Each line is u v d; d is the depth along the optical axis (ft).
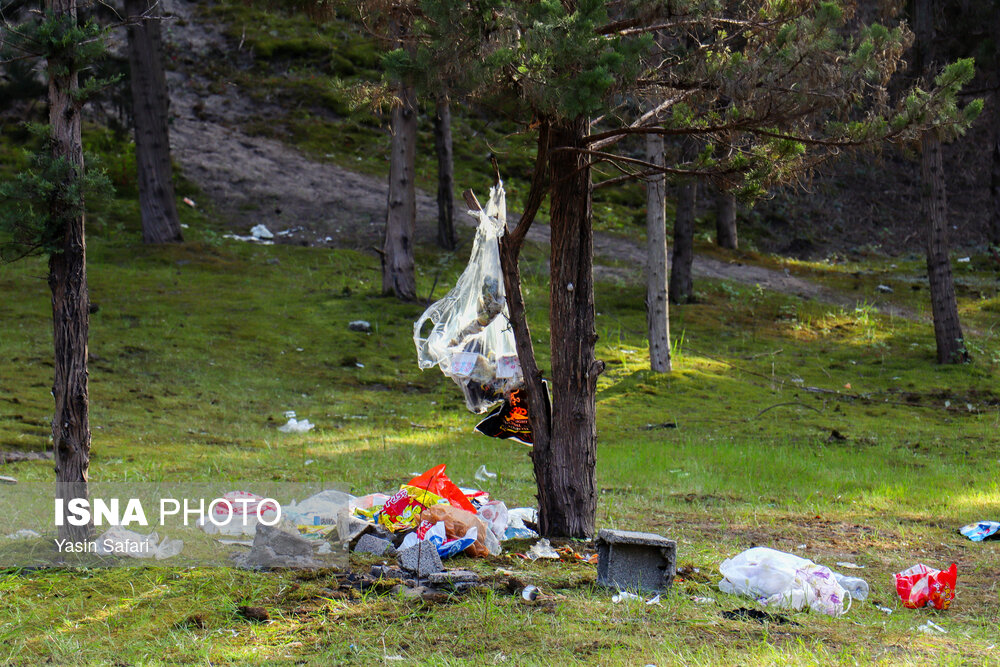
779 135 22.31
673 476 37.73
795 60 21.12
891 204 118.21
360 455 38.70
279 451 38.81
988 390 62.34
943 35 83.87
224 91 111.65
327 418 48.47
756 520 29.50
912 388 62.95
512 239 24.71
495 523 24.27
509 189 103.50
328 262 81.15
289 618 16.81
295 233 88.58
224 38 119.65
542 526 24.81
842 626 17.61
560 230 24.58
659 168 24.57
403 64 20.44
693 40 24.75
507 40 19.92
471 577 19.02
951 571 19.86
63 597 17.79
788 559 20.10
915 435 50.75
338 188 98.22
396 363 60.54
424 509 22.93
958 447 48.01
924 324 79.25
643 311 78.07
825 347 72.43
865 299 85.56
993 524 28.48
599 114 25.67
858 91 21.53
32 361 51.16
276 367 57.06
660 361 61.77
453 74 20.21
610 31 23.36
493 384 25.58
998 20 86.43
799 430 50.78
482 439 44.88
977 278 93.56
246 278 74.64
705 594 19.44
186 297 68.13
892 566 23.95
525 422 26.20
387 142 109.19
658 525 28.04
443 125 86.33
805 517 30.53
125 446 37.91
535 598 18.45
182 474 31.81
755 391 60.13
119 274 71.56
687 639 16.25
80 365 20.47
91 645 15.30
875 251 108.99
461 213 95.81
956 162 123.54
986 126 125.18
